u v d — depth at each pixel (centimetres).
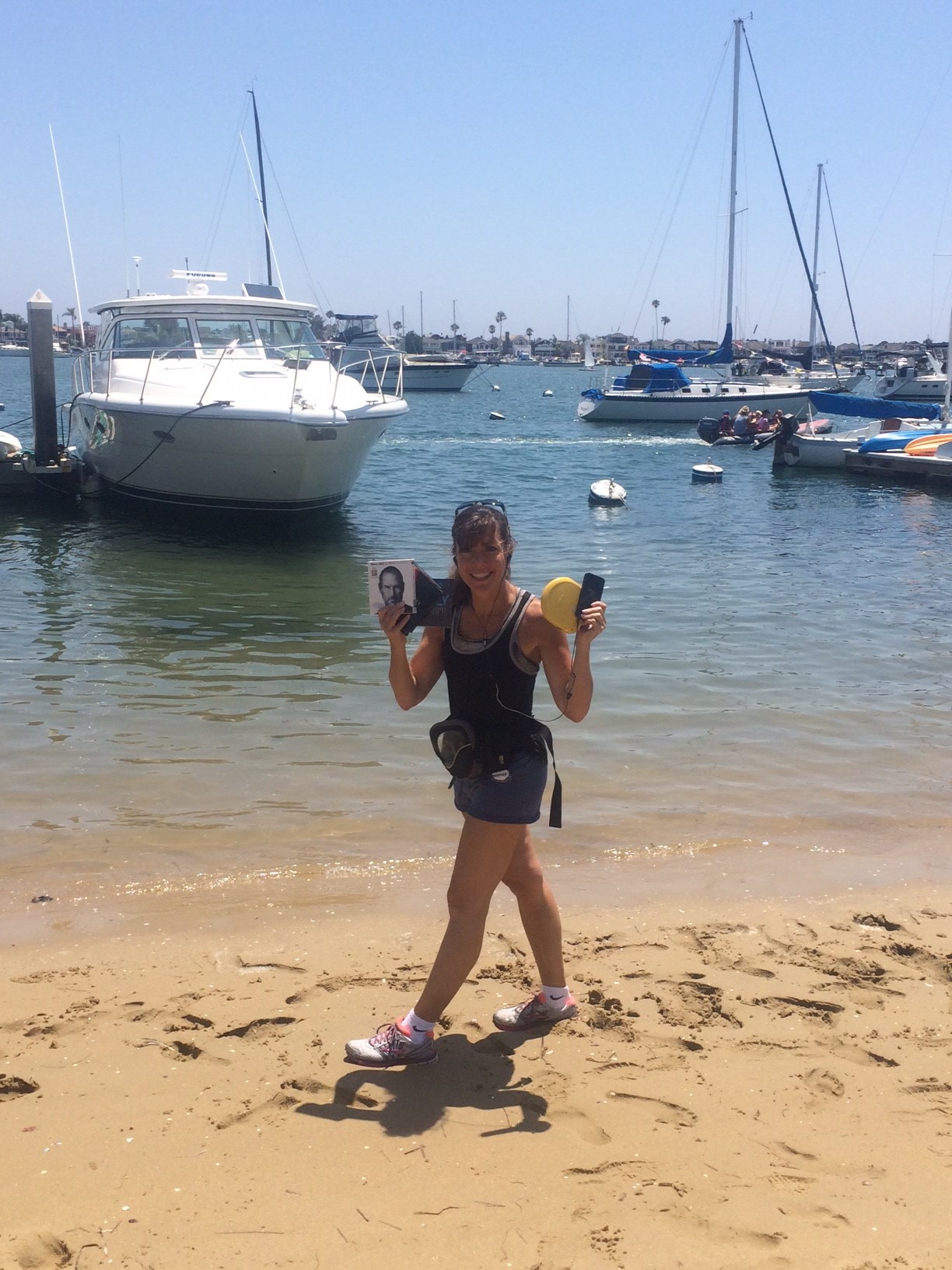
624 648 962
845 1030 375
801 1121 321
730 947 439
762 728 740
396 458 3152
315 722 739
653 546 1641
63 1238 268
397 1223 274
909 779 648
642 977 412
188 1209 279
